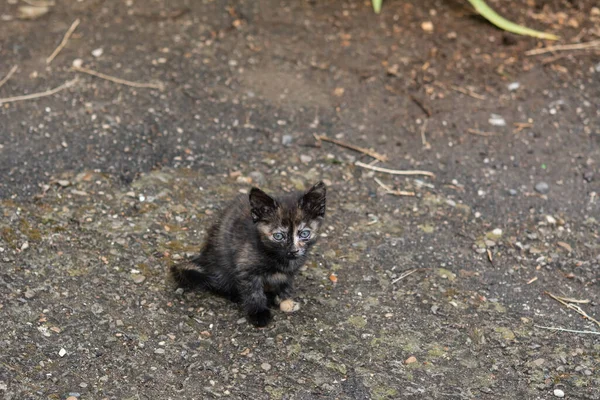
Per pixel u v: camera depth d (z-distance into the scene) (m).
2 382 5.47
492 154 8.65
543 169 8.48
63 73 9.34
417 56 10.09
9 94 8.92
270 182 7.97
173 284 6.57
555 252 7.39
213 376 5.75
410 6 11.08
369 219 7.61
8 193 7.40
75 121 8.56
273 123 8.87
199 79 9.45
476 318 6.53
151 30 10.23
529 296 6.85
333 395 5.67
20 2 10.66
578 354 6.23
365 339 6.21
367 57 10.02
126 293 6.42
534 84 9.72
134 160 8.06
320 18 10.70
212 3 10.84
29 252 6.72
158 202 7.51
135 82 9.30
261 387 5.69
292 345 6.09
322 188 6.10
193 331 6.14
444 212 7.80
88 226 7.09
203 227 7.27
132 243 6.96
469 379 5.92
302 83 9.54
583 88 9.69
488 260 7.23
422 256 7.20
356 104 9.27
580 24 10.88
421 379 5.88
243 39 10.20
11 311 6.09
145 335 6.04
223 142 8.51
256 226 6.12
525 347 6.26
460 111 9.24
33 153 8.00
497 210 7.88
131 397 5.50
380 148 8.66
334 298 6.61
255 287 6.33
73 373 5.64
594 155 8.70
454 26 10.72
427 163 8.48
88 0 10.77
